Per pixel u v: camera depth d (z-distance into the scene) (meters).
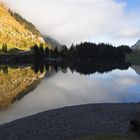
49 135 31.36
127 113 40.97
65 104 55.78
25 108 51.53
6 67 180.88
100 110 43.25
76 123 35.88
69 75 131.50
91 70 171.00
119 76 128.38
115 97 65.62
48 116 40.03
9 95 67.94
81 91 76.12
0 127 35.88
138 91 76.44
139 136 26.58
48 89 80.00
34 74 132.00
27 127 35.00
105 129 32.56
